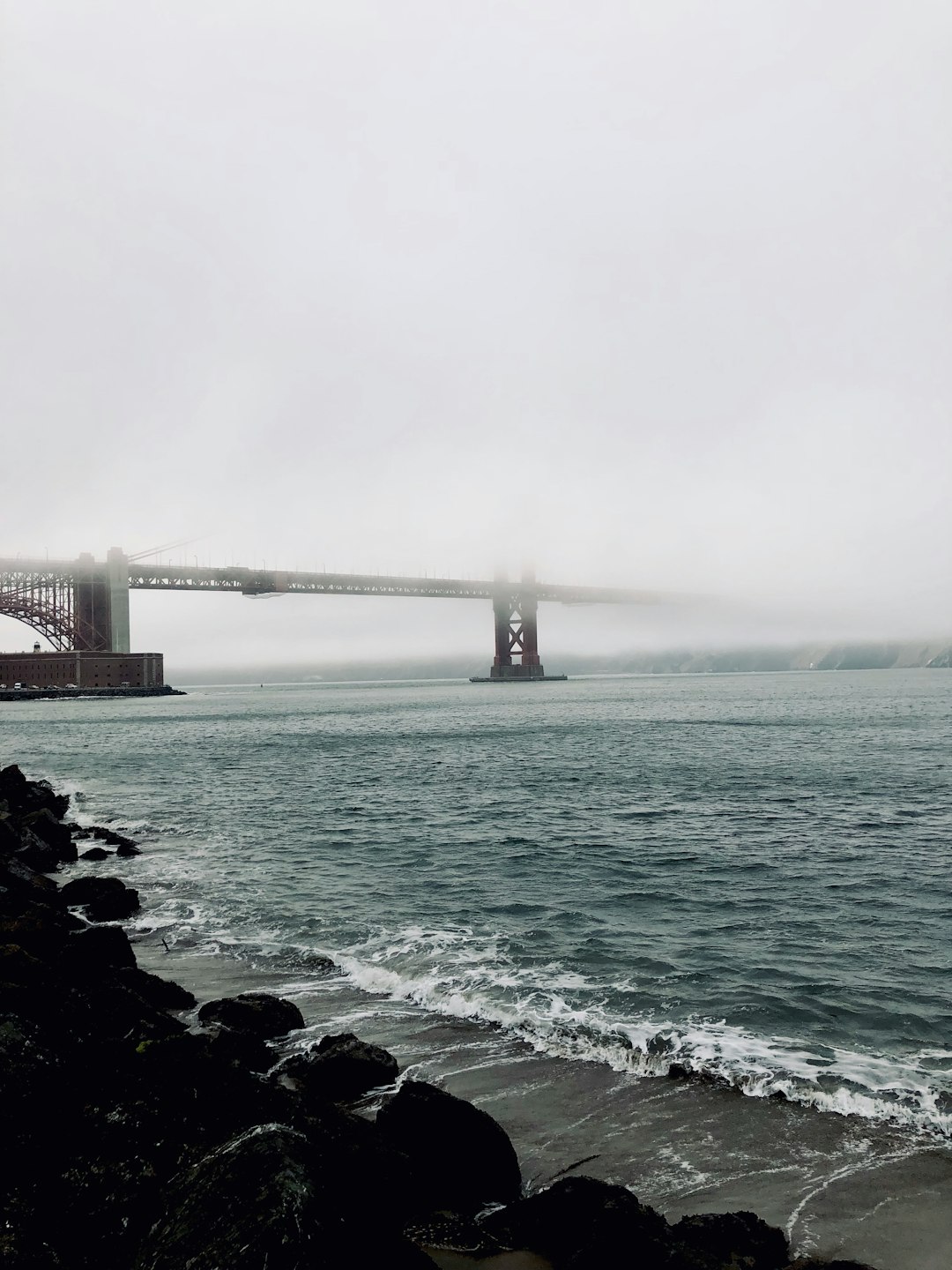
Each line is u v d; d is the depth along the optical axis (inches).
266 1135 205.5
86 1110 227.3
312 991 471.2
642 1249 219.5
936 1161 290.8
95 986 377.7
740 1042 396.8
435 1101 276.5
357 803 1320.1
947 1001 454.6
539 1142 305.0
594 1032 407.8
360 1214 200.8
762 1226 243.3
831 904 676.7
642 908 666.2
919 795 1320.1
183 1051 281.1
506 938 581.3
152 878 795.4
